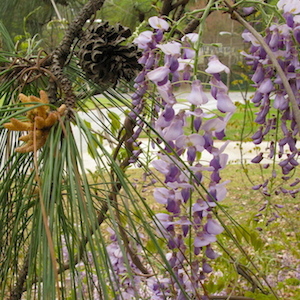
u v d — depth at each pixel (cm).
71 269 69
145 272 116
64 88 76
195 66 81
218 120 81
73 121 73
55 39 236
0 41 108
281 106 93
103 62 82
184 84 85
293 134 97
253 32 83
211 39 475
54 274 62
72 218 68
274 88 93
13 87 85
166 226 85
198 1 223
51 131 69
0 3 218
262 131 103
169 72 82
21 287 92
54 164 69
